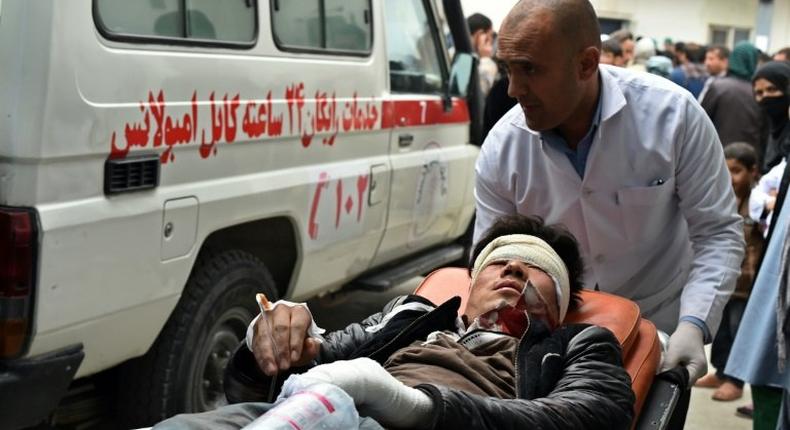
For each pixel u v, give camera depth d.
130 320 3.48
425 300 2.84
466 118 5.78
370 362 2.00
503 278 2.74
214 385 4.05
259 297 2.38
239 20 3.87
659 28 21.69
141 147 3.39
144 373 3.82
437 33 5.58
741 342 3.49
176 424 1.85
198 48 3.64
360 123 4.63
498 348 2.56
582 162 2.94
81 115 3.17
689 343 2.76
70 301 3.20
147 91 3.41
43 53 3.04
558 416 2.18
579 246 2.99
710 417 4.87
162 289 3.58
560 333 2.52
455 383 2.33
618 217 2.99
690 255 3.19
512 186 3.10
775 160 5.94
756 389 3.64
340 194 4.50
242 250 4.16
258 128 3.93
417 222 5.31
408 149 5.12
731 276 2.86
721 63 9.64
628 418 2.35
